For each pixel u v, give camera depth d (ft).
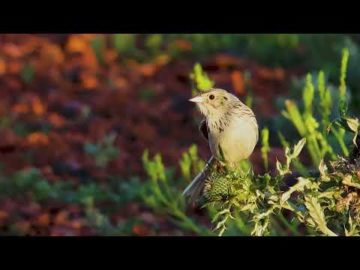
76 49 57.72
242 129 24.79
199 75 29.71
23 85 53.57
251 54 57.67
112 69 56.29
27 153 45.65
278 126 44.83
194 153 29.99
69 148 46.50
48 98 52.06
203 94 25.11
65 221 39.29
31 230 38.83
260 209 20.61
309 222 20.42
